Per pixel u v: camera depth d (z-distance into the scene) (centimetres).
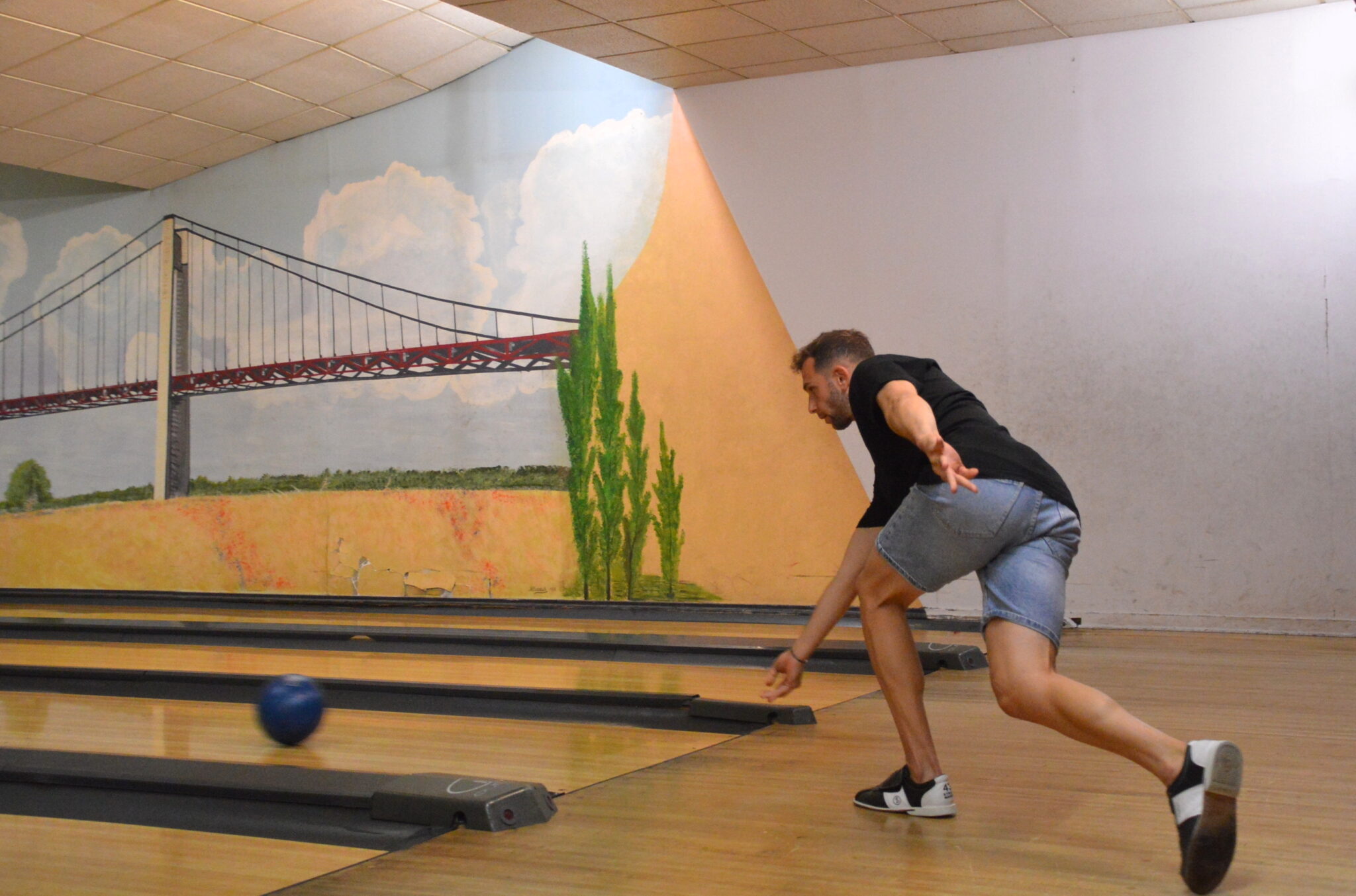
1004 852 191
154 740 322
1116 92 571
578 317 720
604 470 711
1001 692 181
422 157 772
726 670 440
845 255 636
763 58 616
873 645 214
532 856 193
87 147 811
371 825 213
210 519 847
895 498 203
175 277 868
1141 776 248
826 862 186
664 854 192
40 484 908
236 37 664
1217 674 415
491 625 621
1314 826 207
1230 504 552
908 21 555
